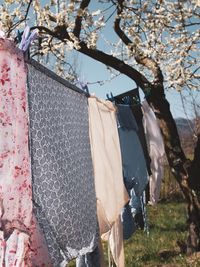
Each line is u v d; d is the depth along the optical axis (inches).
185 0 264.1
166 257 258.8
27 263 78.4
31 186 82.0
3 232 75.2
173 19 277.7
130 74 243.9
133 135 168.6
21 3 225.1
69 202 100.2
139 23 275.0
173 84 293.1
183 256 249.0
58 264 91.5
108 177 139.5
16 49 80.1
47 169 91.9
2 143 77.1
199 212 245.6
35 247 82.6
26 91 83.1
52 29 235.6
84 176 115.6
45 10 233.0
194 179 242.2
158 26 280.1
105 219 135.0
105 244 269.1
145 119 194.5
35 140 88.4
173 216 409.4
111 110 147.9
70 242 98.6
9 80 78.5
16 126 79.3
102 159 137.0
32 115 87.6
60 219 94.7
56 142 98.0
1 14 216.8
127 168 162.2
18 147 79.2
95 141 134.6
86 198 114.2
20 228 77.2
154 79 248.2
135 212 170.9
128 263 254.2
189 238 251.0
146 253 270.4
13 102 79.0
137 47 260.1
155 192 196.2
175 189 509.7
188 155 458.9
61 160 99.5
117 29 262.1
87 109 126.1
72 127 110.8
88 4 224.7
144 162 171.2
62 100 104.8
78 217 104.9
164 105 246.1
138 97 186.1
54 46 257.9
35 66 88.4
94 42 244.1
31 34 84.4
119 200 143.5
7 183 76.9
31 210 80.1
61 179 97.7
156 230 341.1
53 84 99.2
